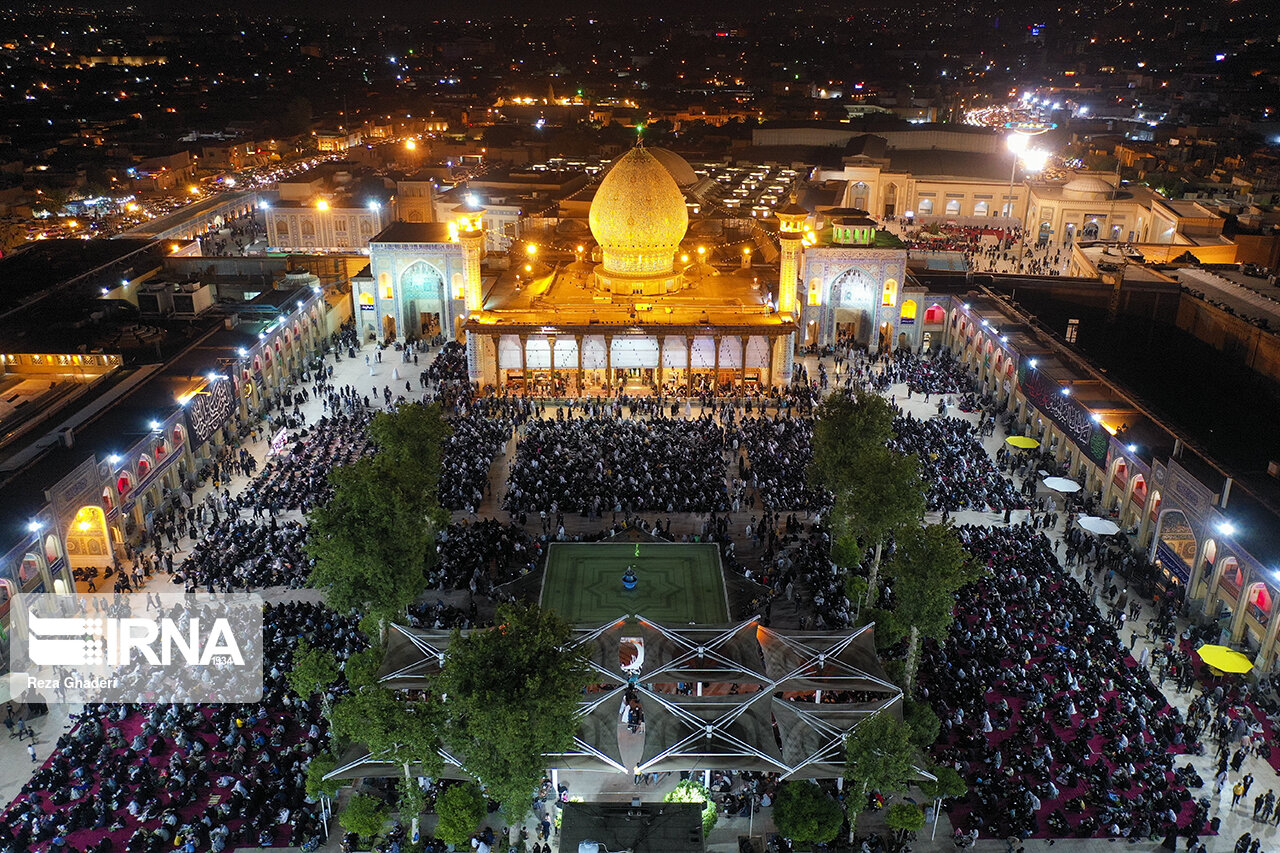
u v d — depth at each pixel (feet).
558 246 335.06
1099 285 313.94
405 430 173.17
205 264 332.19
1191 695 150.00
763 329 260.83
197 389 222.69
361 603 139.85
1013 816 122.21
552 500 201.57
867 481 154.30
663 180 281.95
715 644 138.00
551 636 111.86
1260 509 165.27
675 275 290.35
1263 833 122.72
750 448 225.97
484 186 403.75
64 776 127.75
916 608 135.44
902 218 480.23
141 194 527.40
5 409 224.33
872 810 127.54
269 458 230.89
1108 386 225.15
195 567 178.19
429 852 118.42
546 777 129.39
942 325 311.68
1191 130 628.69
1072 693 142.00
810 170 477.36
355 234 402.52
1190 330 297.12
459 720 112.98
